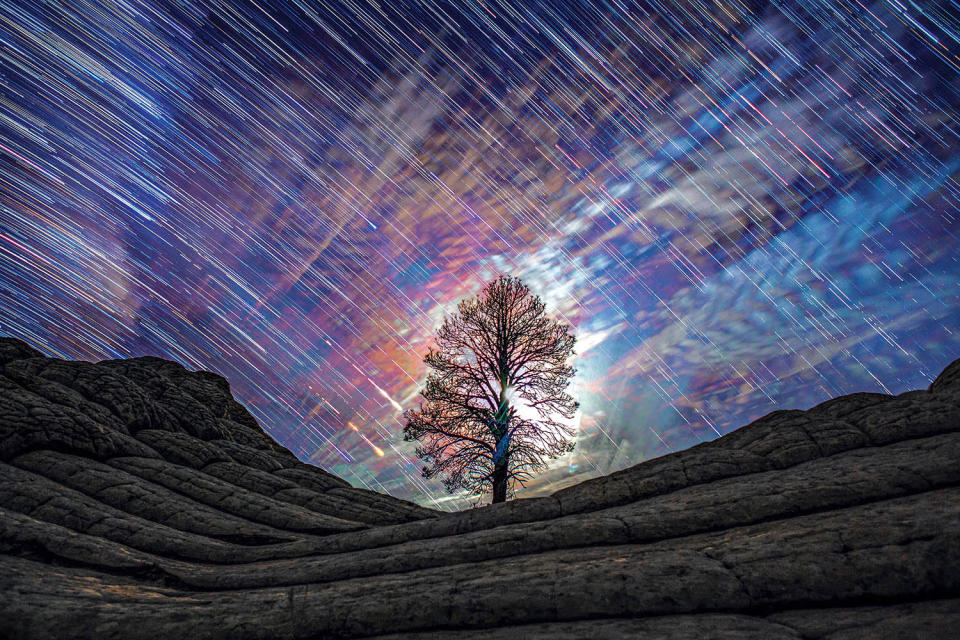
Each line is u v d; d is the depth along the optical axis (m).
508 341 20.27
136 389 13.17
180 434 12.95
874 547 4.84
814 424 8.46
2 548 6.35
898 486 5.93
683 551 5.58
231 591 6.43
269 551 7.96
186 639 5.06
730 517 6.26
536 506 8.02
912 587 4.41
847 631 4.05
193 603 5.76
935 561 4.49
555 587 5.27
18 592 5.34
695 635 4.28
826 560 4.85
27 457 9.19
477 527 7.79
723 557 5.30
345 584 6.17
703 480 7.76
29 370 11.91
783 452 7.96
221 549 7.88
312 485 13.63
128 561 6.70
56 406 10.39
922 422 7.54
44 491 8.10
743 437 9.14
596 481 8.46
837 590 4.58
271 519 9.90
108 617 5.24
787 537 5.36
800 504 6.09
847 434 7.89
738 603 4.73
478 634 4.87
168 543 7.71
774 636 4.12
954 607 4.11
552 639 4.53
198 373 18.83
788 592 4.70
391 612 5.31
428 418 19.20
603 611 4.91
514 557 6.30
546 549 6.41
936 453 6.41
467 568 6.10
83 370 12.72
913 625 3.94
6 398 9.91
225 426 15.88
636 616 4.80
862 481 6.17
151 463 10.87
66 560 6.48
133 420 12.30
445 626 5.07
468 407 19.00
